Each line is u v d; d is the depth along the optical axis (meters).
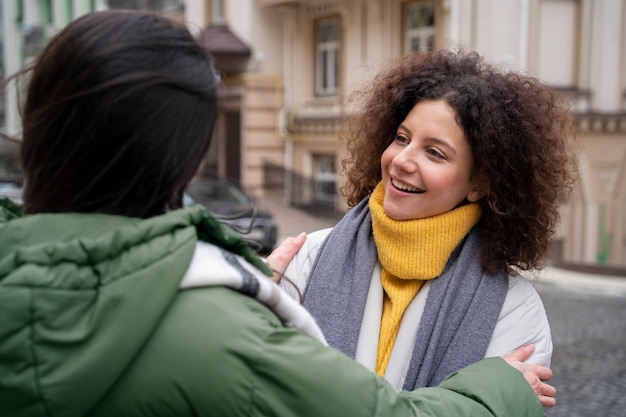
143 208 1.10
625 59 14.26
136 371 0.99
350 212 1.93
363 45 17.28
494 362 1.36
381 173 1.98
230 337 1.00
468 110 1.71
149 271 0.98
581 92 14.16
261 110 19.78
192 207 1.08
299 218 17.80
